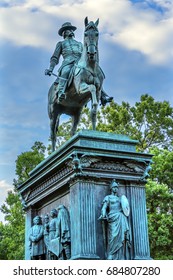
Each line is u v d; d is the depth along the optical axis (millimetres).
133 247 9297
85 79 10664
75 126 12461
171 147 34219
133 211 9547
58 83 11641
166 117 34438
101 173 9430
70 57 11891
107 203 9117
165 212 25656
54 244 9734
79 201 8992
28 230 11914
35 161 32250
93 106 10258
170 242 24266
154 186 25062
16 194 31969
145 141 34062
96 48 10594
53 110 12391
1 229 30625
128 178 9719
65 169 9734
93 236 8875
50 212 10820
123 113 33688
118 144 9797
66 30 12727
